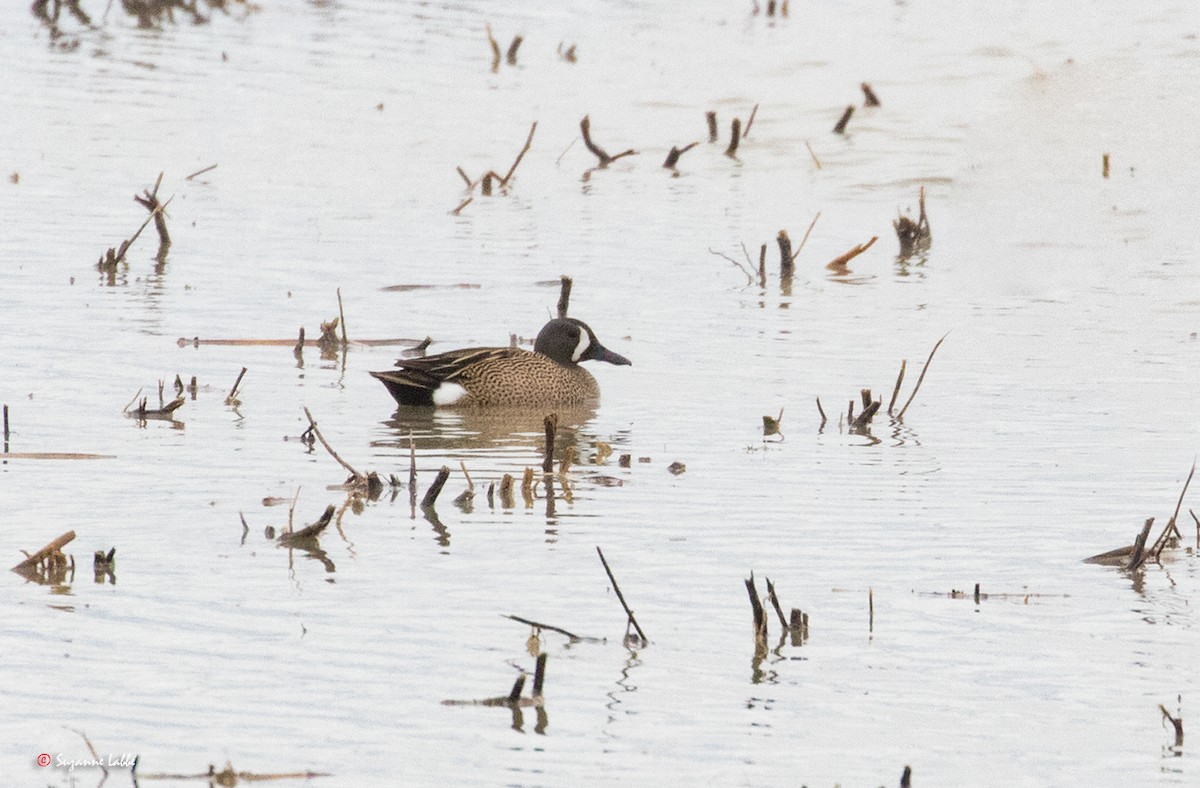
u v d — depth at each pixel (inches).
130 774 338.0
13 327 747.4
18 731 356.5
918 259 909.8
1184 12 1443.2
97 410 632.4
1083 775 341.7
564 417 655.1
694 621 423.5
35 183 1016.2
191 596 436.5
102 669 387.9
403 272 864.9
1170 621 423.8
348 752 347.9
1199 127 1144.8
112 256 846.5
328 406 655.8
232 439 600.7
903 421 629.9
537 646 403.2
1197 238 943.0
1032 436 606.9
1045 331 768.9
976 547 483.5
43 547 462.9
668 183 1066.1
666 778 338.3
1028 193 1033.5
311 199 1008.9
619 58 1371.8
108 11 1483.8
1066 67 1290.6
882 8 1515.7
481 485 552.1
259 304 801.6
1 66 1295.5
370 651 400.8
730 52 1381.6
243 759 344.8
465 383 665.0
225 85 1267.2
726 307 812.6
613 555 474.3
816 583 452.8
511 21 1493.6
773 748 352.8
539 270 873.5
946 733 360.5
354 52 1375.5
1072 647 407.2
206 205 987.3
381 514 513.7
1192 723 364.8
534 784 335.6
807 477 556.4
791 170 1098.1
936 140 1148.5
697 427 628.7
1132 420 627.2
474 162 1104.2
